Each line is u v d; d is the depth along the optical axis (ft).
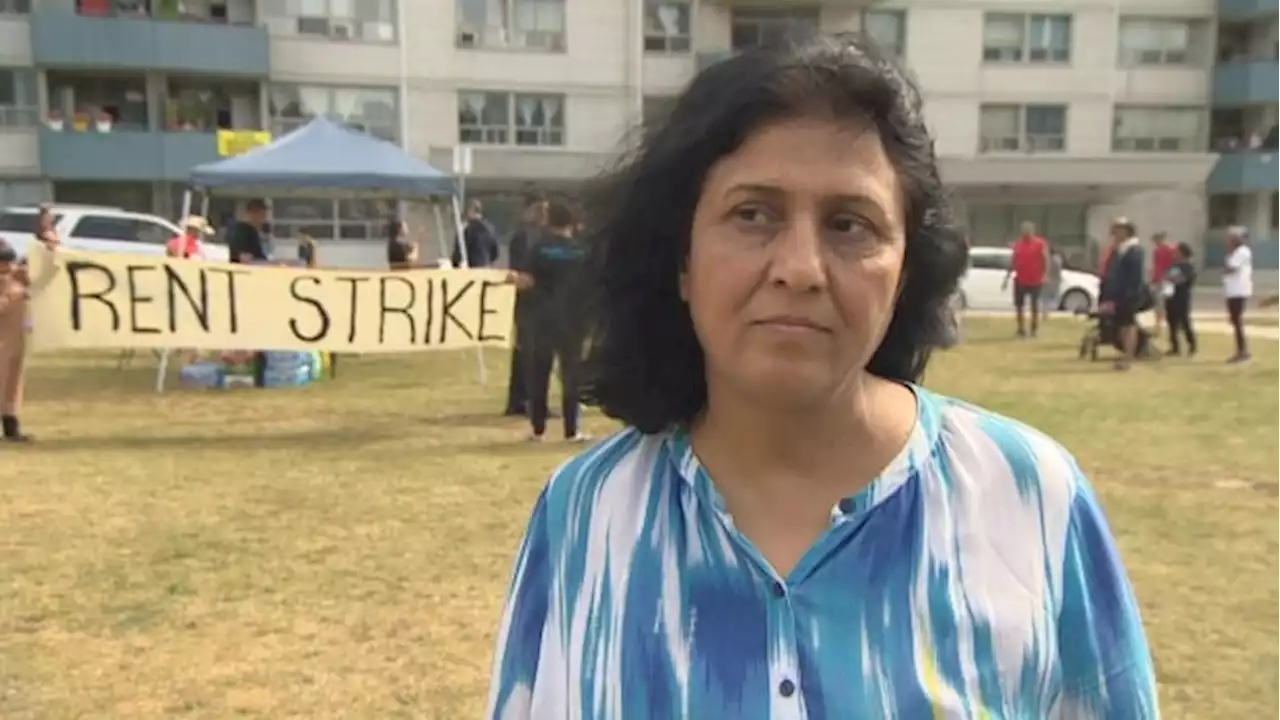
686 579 4.07
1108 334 48.14
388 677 13.39
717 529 4.11
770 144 4.01
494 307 33.53
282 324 32.76
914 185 4.18
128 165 96.53
